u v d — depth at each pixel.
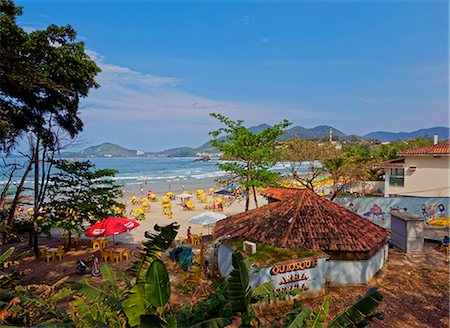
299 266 10.67
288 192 22.61
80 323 4.83
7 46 13.57
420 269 13.46
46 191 19.72
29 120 17.06
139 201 42.72
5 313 5.80
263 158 22.64
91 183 18.41
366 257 11.93
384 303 10.27
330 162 30.31
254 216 14.42
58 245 19.83
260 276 10.13
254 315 4.43
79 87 17.16
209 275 13.08
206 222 20.83
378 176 43.47
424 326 8.84
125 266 15.70
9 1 13.85
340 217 13.52
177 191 59.41
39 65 15.18
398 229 16.53
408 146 52.72
